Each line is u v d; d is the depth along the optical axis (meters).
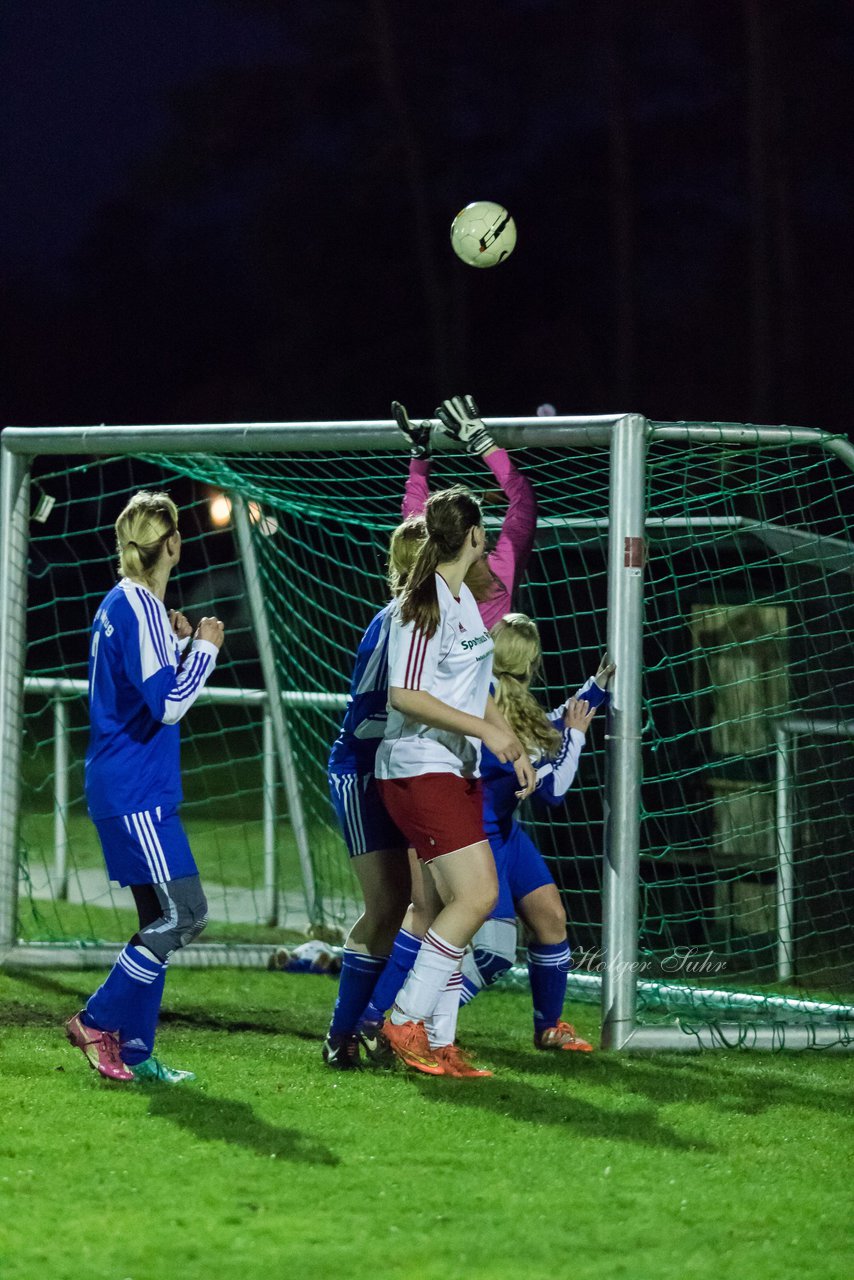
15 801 18.30
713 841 19.89
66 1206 9.91
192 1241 9.34
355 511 20.16
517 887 14.45
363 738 13.63
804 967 18.84
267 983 17.97
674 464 18.88
